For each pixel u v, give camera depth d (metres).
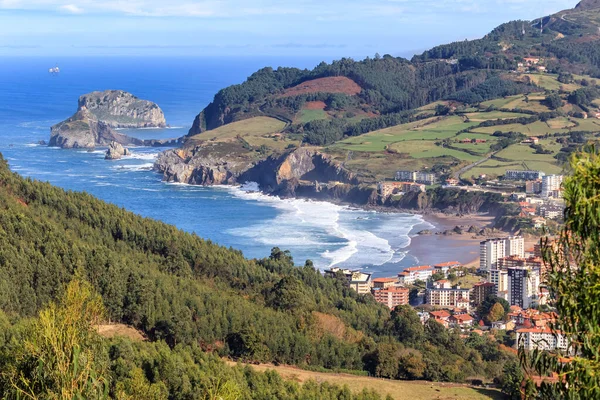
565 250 31.58
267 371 97.50
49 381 42.91
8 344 69.69
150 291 112.69
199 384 84.50
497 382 112.44
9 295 100.56
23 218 120.25
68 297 53.31
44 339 45.59
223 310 116.62
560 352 32.34
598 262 29.92
